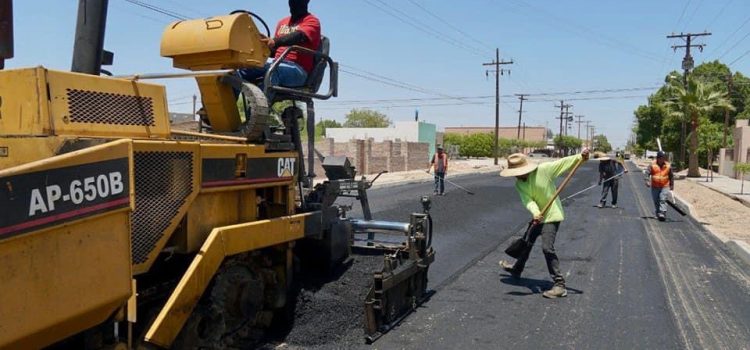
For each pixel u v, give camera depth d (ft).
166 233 12.53
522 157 24.14
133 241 11.80
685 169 151.23
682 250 33.83
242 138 15.14
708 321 20.36
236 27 14.92
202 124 16.89
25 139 10.94
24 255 8.98
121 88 12.28
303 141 22.34
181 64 15.71
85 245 9.96
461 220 41.24
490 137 255.29
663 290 24.45
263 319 16.34
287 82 17.33
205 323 14.07
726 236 39.45
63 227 9.52
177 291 12.28
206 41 14.85
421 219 21.49
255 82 17.28
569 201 60.64
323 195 18.56
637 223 45.16
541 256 31.45
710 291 24.43
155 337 11.87
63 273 9.57
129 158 10.82
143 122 12.72
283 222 15.79
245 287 15.02
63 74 11.25
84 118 11.52
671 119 146.51
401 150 125.80
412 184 82.17
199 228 13.58
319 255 18.80
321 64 18.35
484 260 30.17
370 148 109.29
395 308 19.45
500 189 67.41
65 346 11.21
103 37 17.48
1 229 8.59
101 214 10.21
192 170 13.08
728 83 158.81
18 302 8.92
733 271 28.37
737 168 80.79
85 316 10.11
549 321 20.12
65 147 10.69
